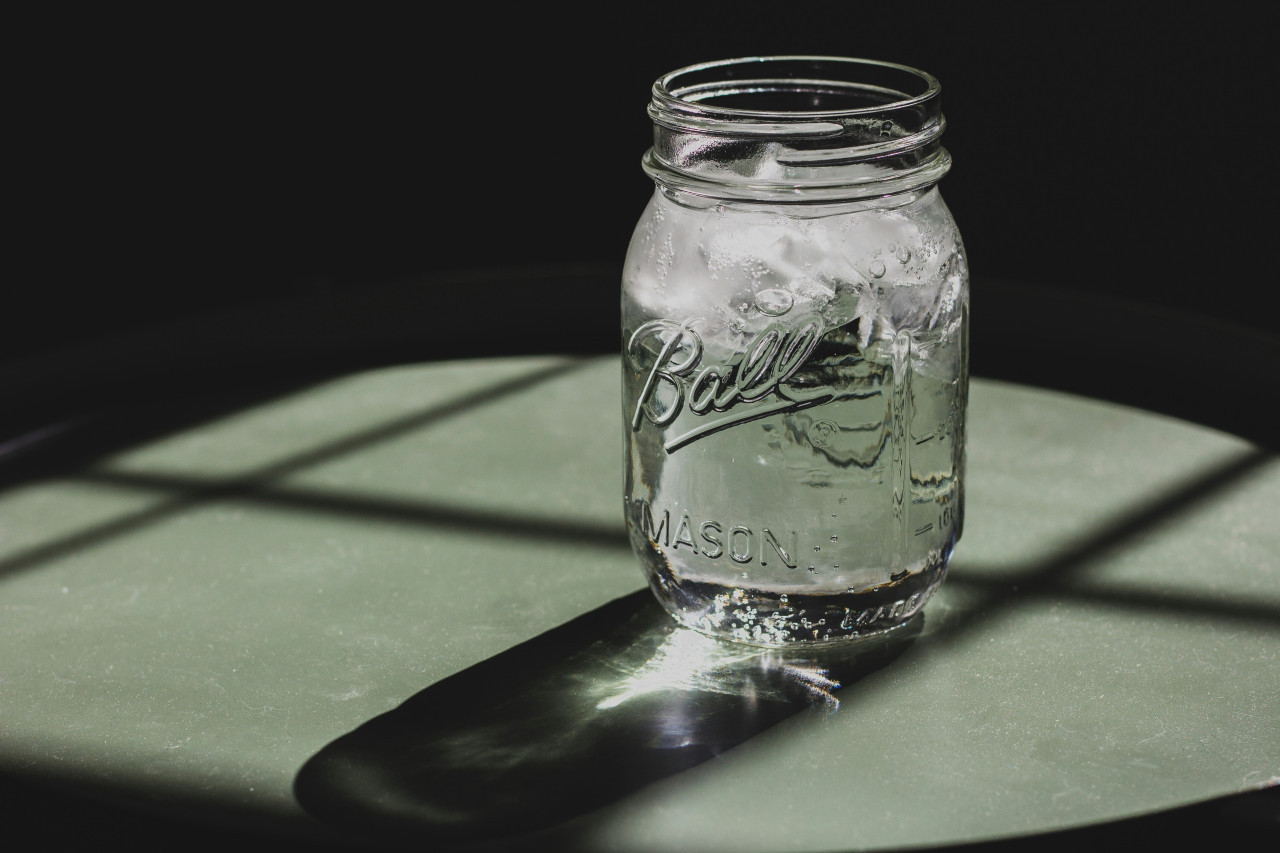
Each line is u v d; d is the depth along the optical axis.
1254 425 0.74
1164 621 0.62
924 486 0.61
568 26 1.90
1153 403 0.76
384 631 0.63
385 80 1.96
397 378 0.80
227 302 1.91
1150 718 0.57
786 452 0.60
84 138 2.00
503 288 0.86
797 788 0.55
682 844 0.53
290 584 0.65
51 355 0.82
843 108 0.63
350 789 0.55
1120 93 1.75
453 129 1.97
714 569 0.61
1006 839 0.53
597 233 1.97
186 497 0.71
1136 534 0.67
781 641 0.61
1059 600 0.63
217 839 0.54
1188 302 1.75
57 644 0.62
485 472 0.72
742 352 0.60
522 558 0.67
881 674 0.60
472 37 1.93
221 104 1.99
